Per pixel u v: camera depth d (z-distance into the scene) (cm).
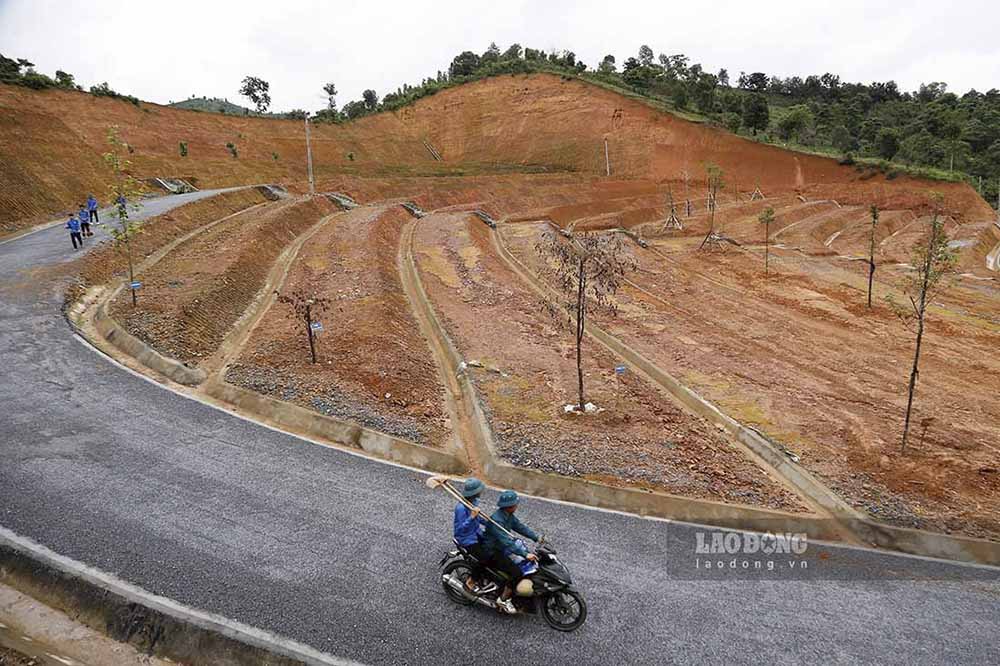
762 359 2012
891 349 2245
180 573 813
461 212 4731
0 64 6681
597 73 12575
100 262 2195
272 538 899
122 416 1218
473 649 721
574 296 2628
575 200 6912
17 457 1049
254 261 2456
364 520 962
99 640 738
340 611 768
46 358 1441
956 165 10381
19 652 714
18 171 3319
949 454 1358
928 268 1366
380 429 1237
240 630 727
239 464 1091
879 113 13588
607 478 1117
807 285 3294
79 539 862
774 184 8812
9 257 2214
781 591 860
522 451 1195
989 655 759
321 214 4091
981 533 1034
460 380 1605
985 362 2134
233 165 6525
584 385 1594
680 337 2191
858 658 740
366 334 1752
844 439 1401
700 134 9556
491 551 748
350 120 10675
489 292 2497
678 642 750
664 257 4044
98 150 5903
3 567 822
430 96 11594
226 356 1584
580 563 894
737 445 1362
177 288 1938
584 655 721
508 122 10788
